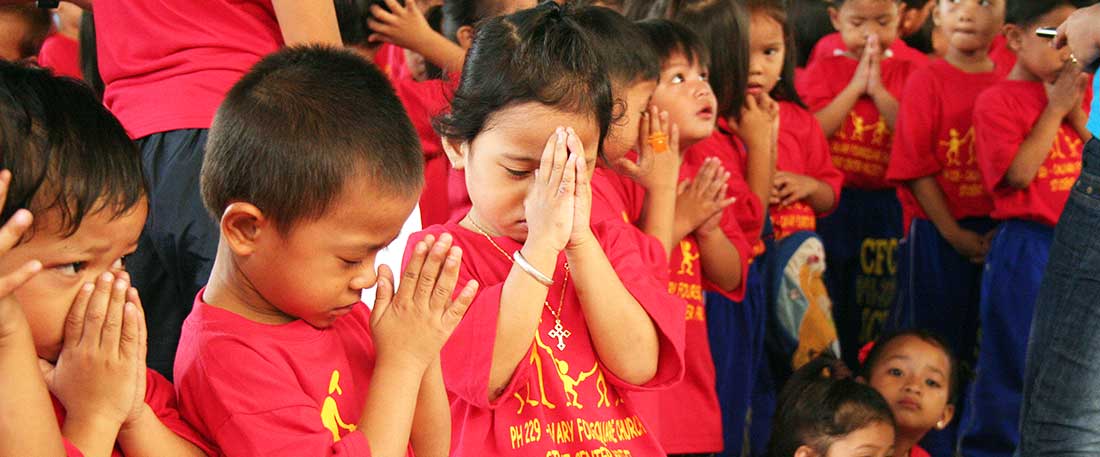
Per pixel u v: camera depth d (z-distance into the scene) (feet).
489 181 6.19
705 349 9.36
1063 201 12.47
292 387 4.99
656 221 8.24
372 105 5.02
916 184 13.71
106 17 7.52
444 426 5.58
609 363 6.49
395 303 5.26
